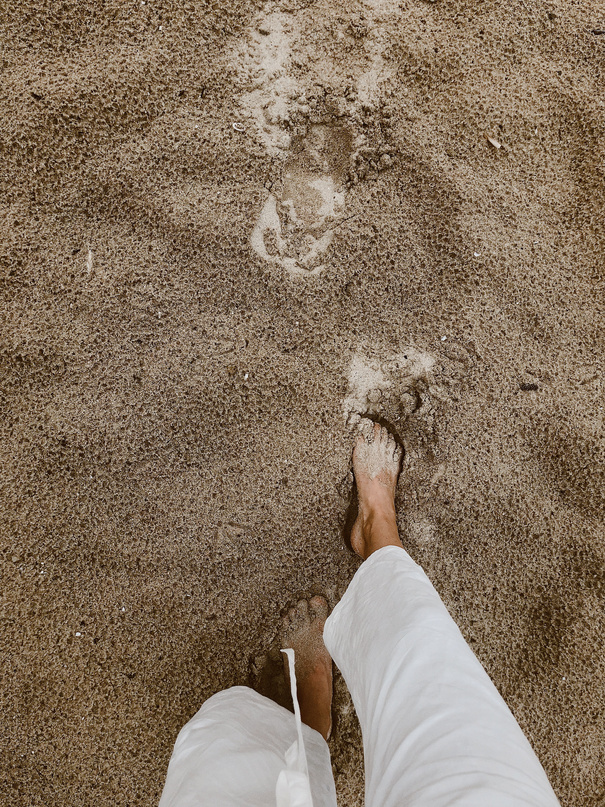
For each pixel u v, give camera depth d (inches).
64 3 49.2
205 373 49.5
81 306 49.4
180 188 49.6
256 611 49.4
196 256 49.7
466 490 49.9
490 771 23.1
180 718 48.3
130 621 48.8
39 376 49.2
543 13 50.6
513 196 50.4
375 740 29.1
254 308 50.0
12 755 47.7
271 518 49.5
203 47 49.6
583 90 50.7
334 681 49.6
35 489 48.9
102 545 49.1
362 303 50.0
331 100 49.6
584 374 50.6
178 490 49.5
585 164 50.9
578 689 49.3
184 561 49.3
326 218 50.1
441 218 49.9
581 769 48.9
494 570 50.1
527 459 50.4
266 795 31.3
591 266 50.8
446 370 50.0
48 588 48.7
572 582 50.3
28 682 47.9
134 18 49.4
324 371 49.9
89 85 48.8
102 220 49.8
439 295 50.0
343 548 49.9
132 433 49.3
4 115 48.7
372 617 35.7
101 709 48.0
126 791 47.6
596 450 50.4
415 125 49.9
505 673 49.6
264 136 49.9
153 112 49.4
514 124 50.3
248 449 49.8
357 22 49.8
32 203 49.4
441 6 50.5
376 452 49.7
